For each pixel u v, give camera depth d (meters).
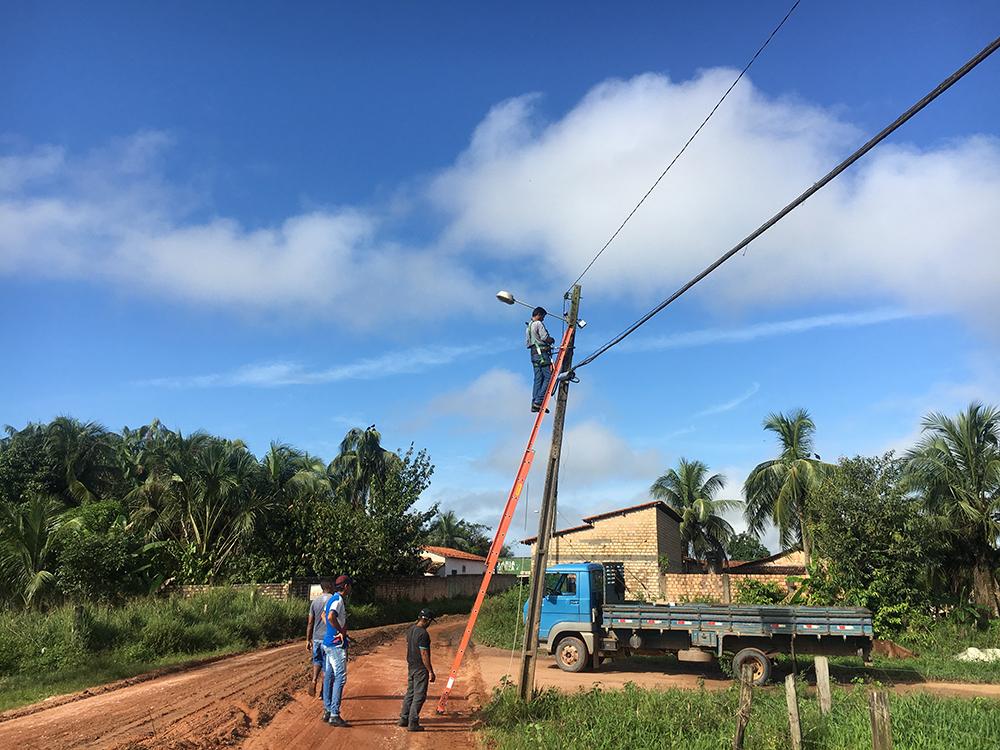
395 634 27.84
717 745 8.05
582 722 9.21
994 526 24.92
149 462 34.47
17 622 17.05
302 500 35.25
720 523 43.12
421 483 42.91
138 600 22.55
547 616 17.62
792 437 34.38
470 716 11.30
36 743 8.91
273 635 24.02
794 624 15.41
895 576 21.30
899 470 23.05
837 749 7.62
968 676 16.34
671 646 16.41
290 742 9.27
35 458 38.62
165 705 11.51
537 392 12.31
